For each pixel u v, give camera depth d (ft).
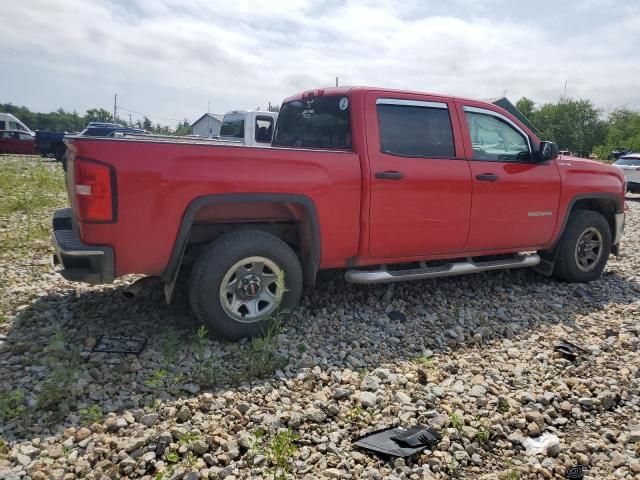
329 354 12.57
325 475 8.18
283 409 9.96
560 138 250.16
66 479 7.75
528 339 14.12
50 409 9.57
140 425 9.16
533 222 17.48
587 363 12.68
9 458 8.16
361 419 9.86
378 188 14.17
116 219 11.19
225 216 13.03
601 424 10.30
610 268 22.02
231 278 12.60
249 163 12.42
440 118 15.57
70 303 14.83
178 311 14.33
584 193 18.56
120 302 14.97
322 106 15.80
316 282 17.07
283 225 14.26
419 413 10.10
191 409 9.78
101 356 11.51
